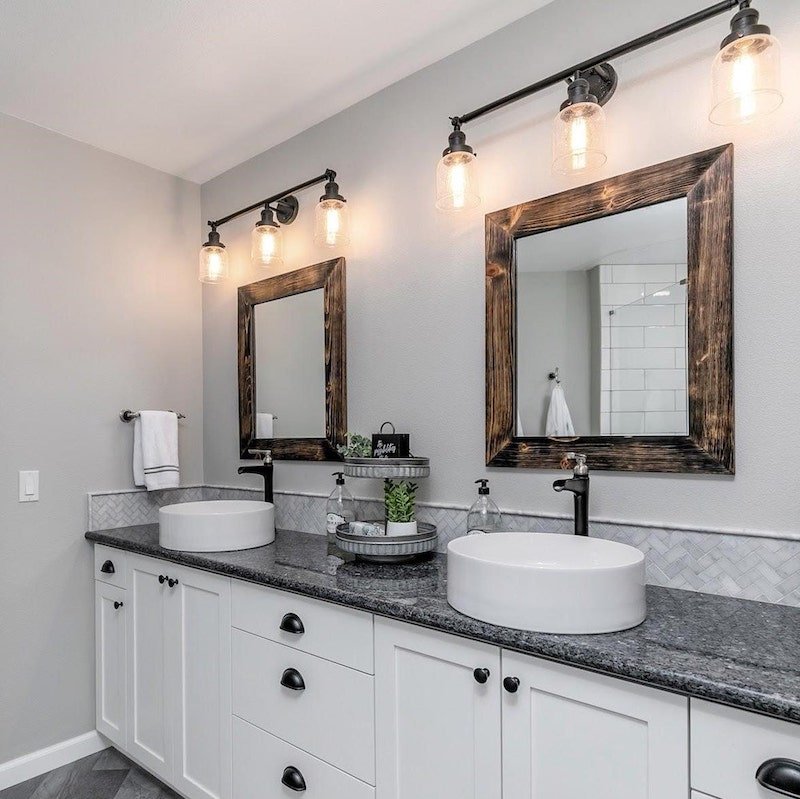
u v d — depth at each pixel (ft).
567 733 3.55
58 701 7.45
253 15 5.56
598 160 4.75
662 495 4.83
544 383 5.46
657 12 4.91
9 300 7.18
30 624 7.25
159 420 8.25
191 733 6.20
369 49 6.13
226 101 7.04
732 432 4.48
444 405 6.23
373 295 6.94
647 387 4.89
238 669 5.69
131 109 7.18
